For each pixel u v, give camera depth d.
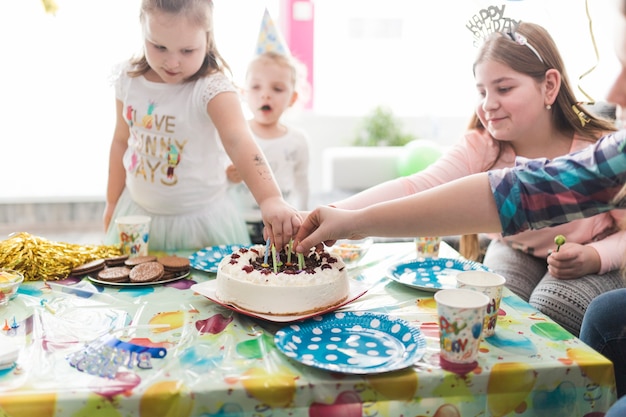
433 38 4.23
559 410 0.94
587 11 1.45
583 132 1.60
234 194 2.38
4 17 3.55
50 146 3.72
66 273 1.30
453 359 0.93
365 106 4.29
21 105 3.66
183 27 1.50
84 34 3.62
